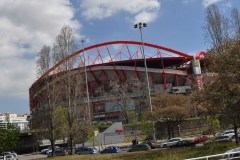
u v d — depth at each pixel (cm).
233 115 3206
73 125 5116
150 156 3731
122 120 10294
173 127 7412
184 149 4075
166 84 13300
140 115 9500
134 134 7838
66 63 5278
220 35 4750
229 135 5075
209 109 3700
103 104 12338
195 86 11350
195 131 7769
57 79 5191
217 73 3394
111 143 7638
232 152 2130
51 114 5081
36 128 5366
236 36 4534
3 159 5825
